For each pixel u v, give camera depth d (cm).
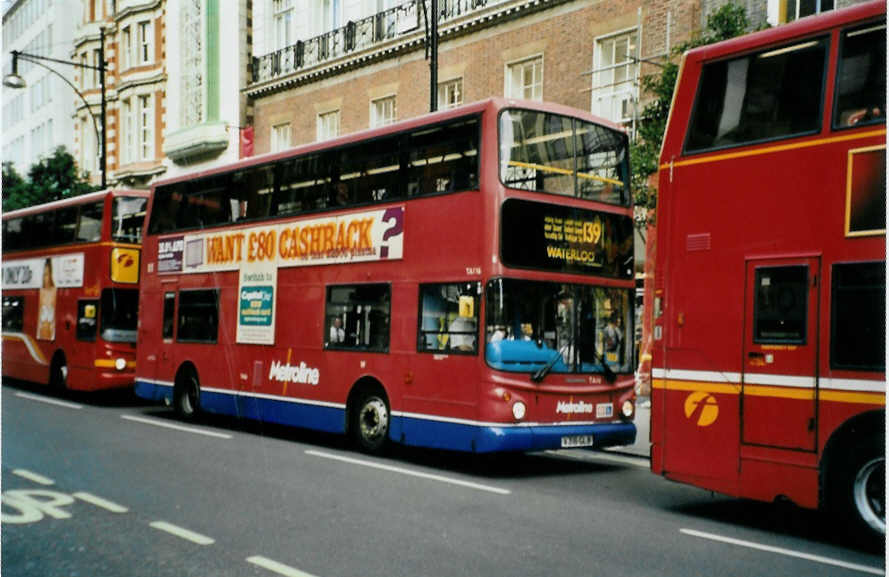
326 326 1315
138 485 972
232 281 1529
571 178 1134
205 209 1622
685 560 679
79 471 1059
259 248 1471
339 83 2791
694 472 814
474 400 1060
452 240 1109
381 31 2603
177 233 1698
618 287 1164
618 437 1137
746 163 795
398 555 686
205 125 3250
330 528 775
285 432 1517
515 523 804
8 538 740
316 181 1363
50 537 744
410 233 1176
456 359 1089
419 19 2442
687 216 837
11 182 3772
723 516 858
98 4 4184
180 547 709
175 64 3534
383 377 1199
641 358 1764
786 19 1530
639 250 1828
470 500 910
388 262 1209
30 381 2286
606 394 1136
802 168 753
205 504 874
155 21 3775
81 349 1934
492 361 1051
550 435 1070
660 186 862
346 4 2773
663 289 852
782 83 778
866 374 702
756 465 769
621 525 804
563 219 1117
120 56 3981
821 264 733
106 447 1259
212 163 3322
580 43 1991
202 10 3325
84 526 782
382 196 1230
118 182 3931
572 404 1100
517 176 1082
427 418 1124
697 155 833
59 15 4772
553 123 1127
